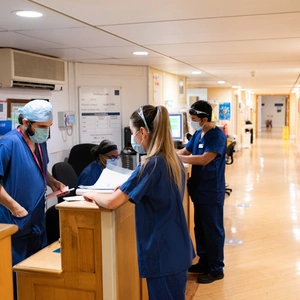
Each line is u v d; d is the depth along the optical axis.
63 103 4.96
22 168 2.54
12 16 2.62
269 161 10.91
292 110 18.23
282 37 3.53
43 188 2.71
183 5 2.40
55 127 4.81
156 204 1.98
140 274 2.02
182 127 5.50
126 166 4.98
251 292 3.26
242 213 5.60
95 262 2.05
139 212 2.01
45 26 2.93
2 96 3.92
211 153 3.18
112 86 5.43
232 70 6.59
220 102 12.23
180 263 2.00
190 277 3.53
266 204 6.12
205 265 3.58
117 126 5.49
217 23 2.93
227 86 11.65
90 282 2.07
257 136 20.14
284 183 7.79
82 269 2.08
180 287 2.02
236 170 9.42
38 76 4.17
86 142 5.29
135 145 2.09
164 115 2.00
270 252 4.11
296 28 3.14
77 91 5.18
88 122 5.28
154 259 1.97
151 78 5.84
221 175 3.30
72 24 2.88
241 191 7.08
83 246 2.06
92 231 2.04
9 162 2.51
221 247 3.42
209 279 3.42
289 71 6.86
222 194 3.33
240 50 4.31
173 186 2.00
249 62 5.46
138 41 3.66
